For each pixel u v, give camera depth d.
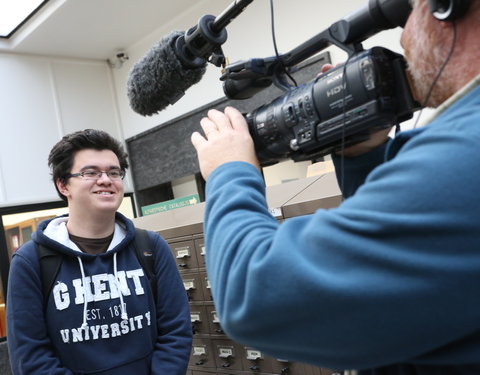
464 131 0.33
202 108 4.14
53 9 3.78
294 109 0.56
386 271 0.32
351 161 0.64
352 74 0.49
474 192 0.31
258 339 0.38
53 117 4.43
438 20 0.39
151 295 1.34
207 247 0.44
